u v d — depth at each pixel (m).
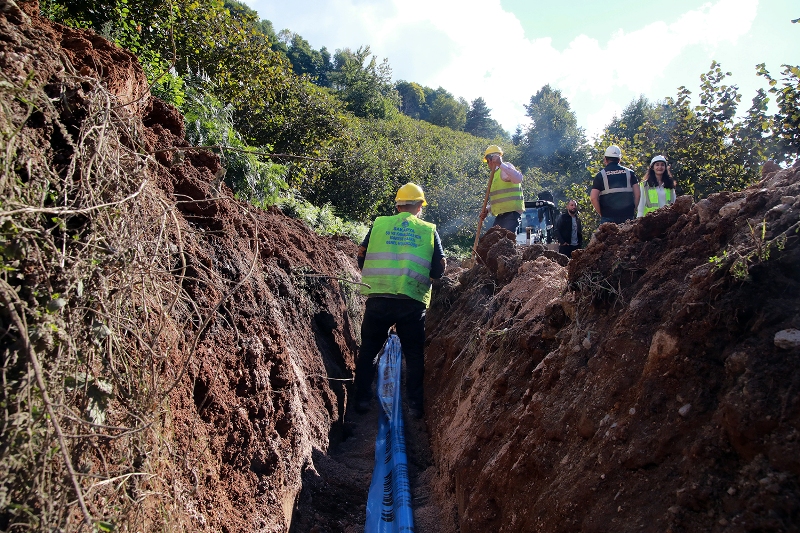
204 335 2.99
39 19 2.79
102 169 2.08
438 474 4.23
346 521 3.88
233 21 11.09
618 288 2.84
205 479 2.59
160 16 8.75
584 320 2.94
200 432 2.67
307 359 4.98
